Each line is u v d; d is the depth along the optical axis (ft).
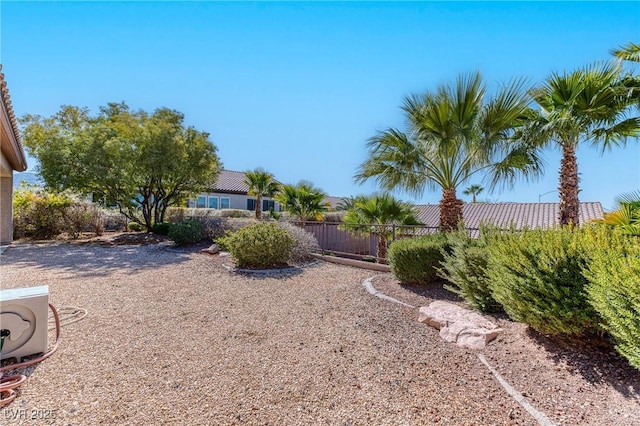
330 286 17.53
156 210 44.75
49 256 26.07
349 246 34.35
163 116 42.83
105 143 35.09
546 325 9.09
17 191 38.52
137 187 40.50
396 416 6.61
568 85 17.97
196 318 12.28
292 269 21.89
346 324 11.78
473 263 12.82
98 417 6.37
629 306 6.67
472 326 10.73
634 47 17.33
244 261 21.72
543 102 20.11
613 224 15.97
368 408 6.85
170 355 9.16
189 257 25.75
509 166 19.88
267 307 13.73
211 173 45.47
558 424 6.39
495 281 10.97
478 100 18.97
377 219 26.86
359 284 17.94
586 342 9.11
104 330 10.86
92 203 41.86
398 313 13.05
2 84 15.49
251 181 58.13
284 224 26.91
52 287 16.25
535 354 9.17
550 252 9.07
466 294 13.34
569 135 19.02
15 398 6.93
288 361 8.92
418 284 16.81
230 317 12.45
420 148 20.94
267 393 7.36
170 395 7.20
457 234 15.66
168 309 13.24
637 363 6.59
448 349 9.80
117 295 15.03
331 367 8.60
